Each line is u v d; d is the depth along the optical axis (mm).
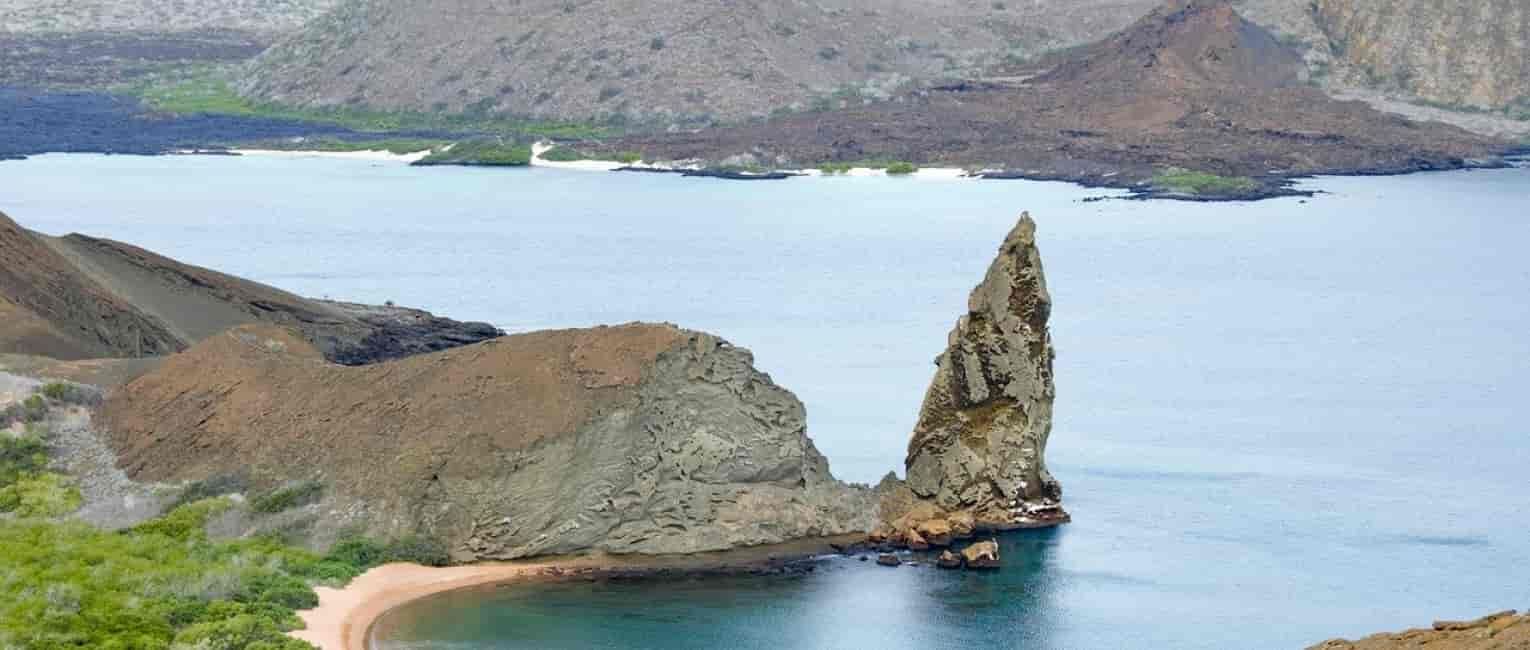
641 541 106562
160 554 101250
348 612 96250
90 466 113688
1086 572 106312
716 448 109188
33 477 111875
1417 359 183625
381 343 164750
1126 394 162375
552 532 105500
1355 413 155750
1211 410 156125
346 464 108938
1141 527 116250
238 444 112312
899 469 130125
